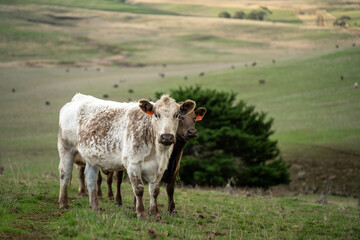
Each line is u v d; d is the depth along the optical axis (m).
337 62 73.38
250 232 8.74
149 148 8.11
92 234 6.44
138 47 148.75
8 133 42.25
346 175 27.69
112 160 8.59
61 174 8.97
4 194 9.34
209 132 24.16
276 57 110.62
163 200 11.09
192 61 120.12
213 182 22.77
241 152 25.52
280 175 24.78
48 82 80.81
